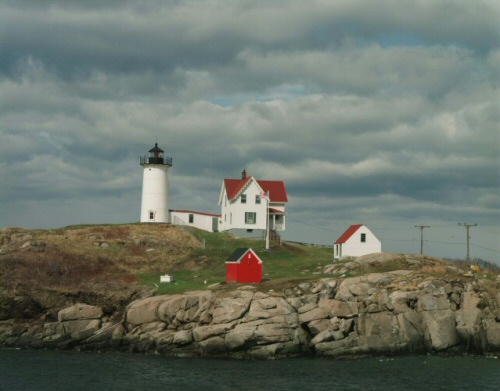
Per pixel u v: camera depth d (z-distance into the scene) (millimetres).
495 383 58938
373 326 71125
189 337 71000
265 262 94812
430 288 74125
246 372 62531
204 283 83000
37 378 60156
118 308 79625
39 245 95375
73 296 80938
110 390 56188
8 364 65875
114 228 107938
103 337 74562
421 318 72938
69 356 70438
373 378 60406
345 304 71750
